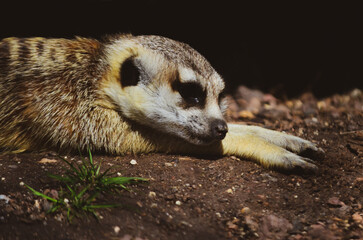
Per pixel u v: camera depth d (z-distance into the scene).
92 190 5.57
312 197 6.07
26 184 5.61
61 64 6.85
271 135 7.36
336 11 12.29
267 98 11.15
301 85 12.22
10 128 6.74
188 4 11.66
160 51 6.68
